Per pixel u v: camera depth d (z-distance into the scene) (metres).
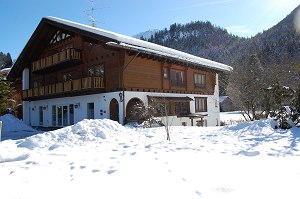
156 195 4.27
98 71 21.95
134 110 20.03
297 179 4.86
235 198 4.10
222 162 6.10
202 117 25.92
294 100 11.55
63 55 23.08
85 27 20.92
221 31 189.50
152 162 6.17
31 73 30.67
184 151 7.36
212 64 28.66
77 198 4.25
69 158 7.12
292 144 7.79
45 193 4.52
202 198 4.12
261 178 4.96
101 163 6.32
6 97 24.30
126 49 19.70
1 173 5.93
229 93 27.86
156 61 22.95
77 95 23.41
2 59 92.00
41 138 9.82
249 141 8.65
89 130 10.88
